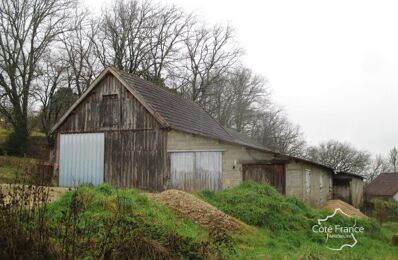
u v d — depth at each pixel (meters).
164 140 20.27
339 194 30.77
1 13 30.78
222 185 19.58
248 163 20.38
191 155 20.05
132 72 38.38
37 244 5.52
